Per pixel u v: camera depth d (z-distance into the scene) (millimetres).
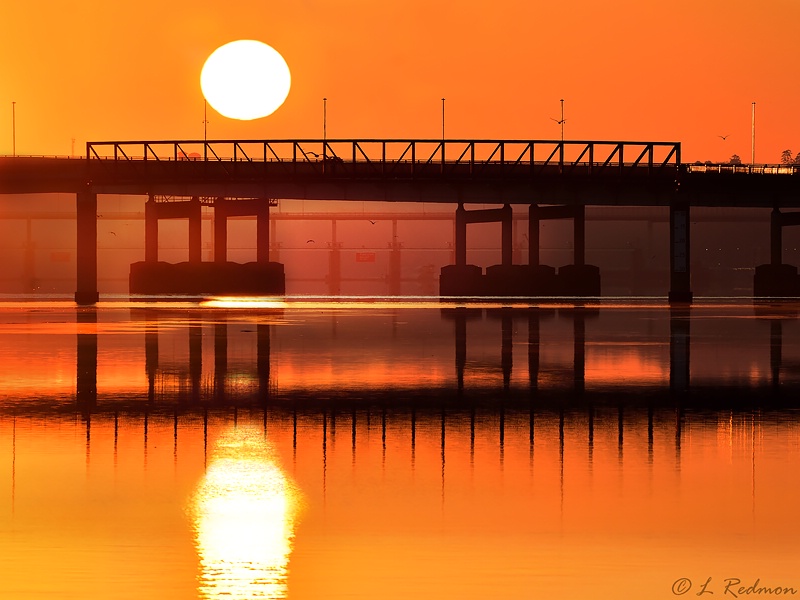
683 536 76125
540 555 72000
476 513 82500
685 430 121188
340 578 67438
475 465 100625
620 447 110062
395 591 65125
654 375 183500
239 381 172500
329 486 91625
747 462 101938
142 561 70562
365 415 133500
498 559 71125
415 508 84062
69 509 83625
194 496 87875
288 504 85250
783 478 94688
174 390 160125
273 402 145875
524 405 143000
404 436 117000
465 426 124250
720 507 84188
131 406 141625
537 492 89375
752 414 134750
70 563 70125
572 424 125875
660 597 64188
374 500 86562
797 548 73312
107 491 89750
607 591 65125
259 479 94438
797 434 118375
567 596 64312
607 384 169000
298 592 65000
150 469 98938
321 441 113938
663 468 99125
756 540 75125
